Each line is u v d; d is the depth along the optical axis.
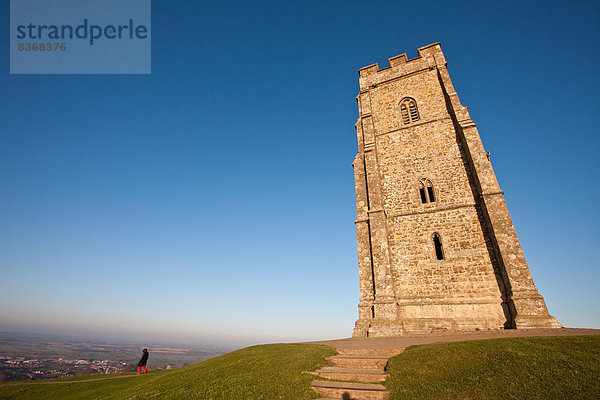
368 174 22.06
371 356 10.72
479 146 18.92
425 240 19.58
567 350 8.60
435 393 7.58
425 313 17.70
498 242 16.53
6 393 16.06
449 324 16.81
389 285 18.30
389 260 19.05
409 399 7.54
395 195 21.58
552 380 7.34
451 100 21.31
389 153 22.94
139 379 16.48
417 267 19.17
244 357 13.09
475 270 17.72
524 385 7.30
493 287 16.98
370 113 24.72
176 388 9.95
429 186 20.94
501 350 9.12
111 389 14.45
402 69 25.39
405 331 17.12
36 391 16.36
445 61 24.09
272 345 16.41
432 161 21.31
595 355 8.14
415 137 22.48
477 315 16.61
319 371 9.76
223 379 10.12
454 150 20.92
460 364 8.75
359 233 21.47
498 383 7.54
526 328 14.25
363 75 26.95
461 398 7.21
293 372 9.84
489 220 17.31
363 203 22.48
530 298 14.89
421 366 9.10
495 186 17.64
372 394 8.02
